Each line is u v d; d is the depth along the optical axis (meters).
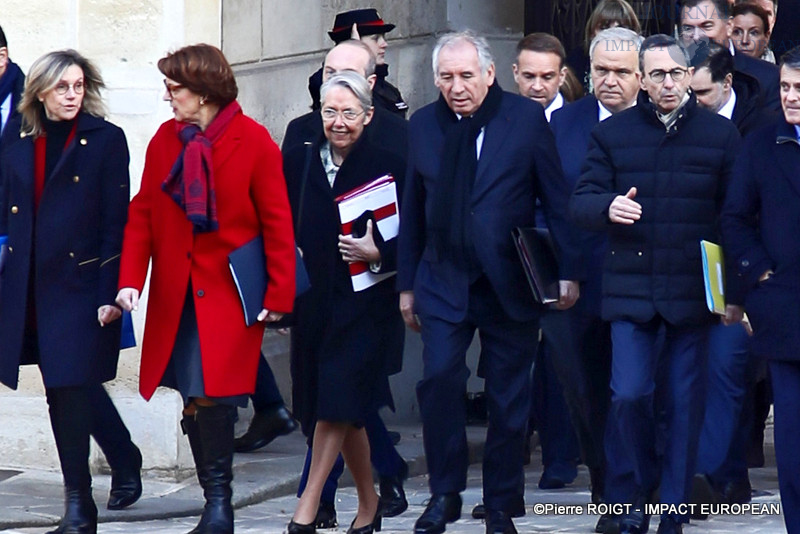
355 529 25.58
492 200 23.94
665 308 24.58
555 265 24.28
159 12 30.41
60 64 24.33
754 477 32.78
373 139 25.47
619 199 24.22
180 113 23.55
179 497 29.03
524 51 31.41
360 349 24.56
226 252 23.59
